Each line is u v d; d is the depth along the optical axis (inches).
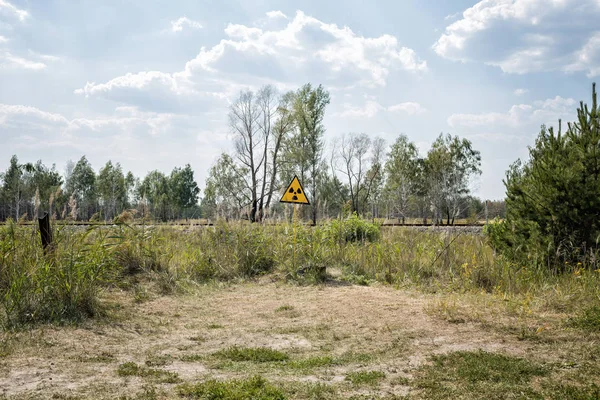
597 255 336.2
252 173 1724.9
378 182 2305.6
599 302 274.1
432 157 1968.5
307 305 333.4
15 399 157.4
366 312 302.8
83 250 320.8
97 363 204.5
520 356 203.8
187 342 247.4
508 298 309.3
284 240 491.5
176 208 2422.5
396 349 223.8
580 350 205.9
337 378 185.0
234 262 465.1
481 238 602.9
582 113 374.3
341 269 462.3
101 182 2209.6
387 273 431.2
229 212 534.0
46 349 222.7
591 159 360.2
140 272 418.6
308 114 1872.5
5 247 305.6
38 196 336.5
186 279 417.4
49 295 282.5
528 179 410.3
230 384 169.8
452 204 1936.5
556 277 337.4
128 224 449.1
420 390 167.9
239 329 276.1
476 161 2032.5
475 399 156.8
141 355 221.5
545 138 402.6
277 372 193.8
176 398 159.0
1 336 240.4
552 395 157.5
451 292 355.3
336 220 606.2
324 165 2155.5
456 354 207.3
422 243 502.6
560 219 360.8
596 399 152.2
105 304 323.6
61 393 164.1
